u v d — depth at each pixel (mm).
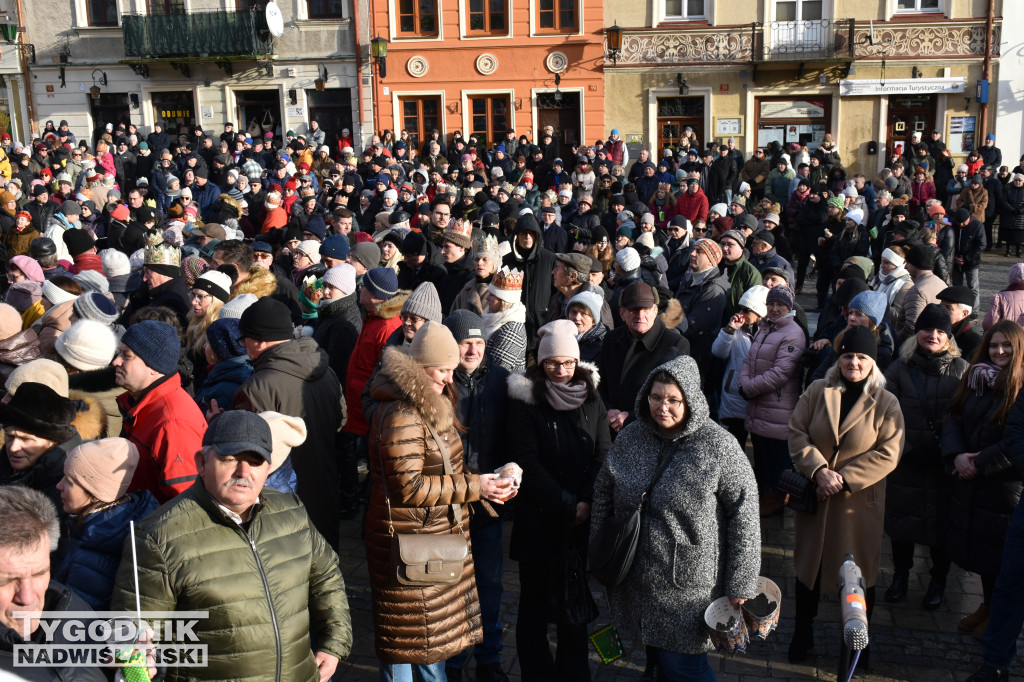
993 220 18859
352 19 23500
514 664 4703
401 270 7656
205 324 5754
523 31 23250
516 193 14312
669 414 3688
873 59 22516
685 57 22969
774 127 23125
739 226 9938
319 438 4473
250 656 2887
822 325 7285
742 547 3631
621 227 9312
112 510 3123
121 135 21641
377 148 19047
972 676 4352
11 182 14258
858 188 17906
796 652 4641
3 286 12039
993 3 21875
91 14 24078
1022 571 4188
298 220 9898
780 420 6047
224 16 23266
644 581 3742
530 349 6949
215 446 2840
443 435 3723
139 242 10555
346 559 5934
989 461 4504
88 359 4508
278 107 24328
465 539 3680
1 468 3861
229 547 2896
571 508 4223
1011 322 4637
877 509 4605
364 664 4656
